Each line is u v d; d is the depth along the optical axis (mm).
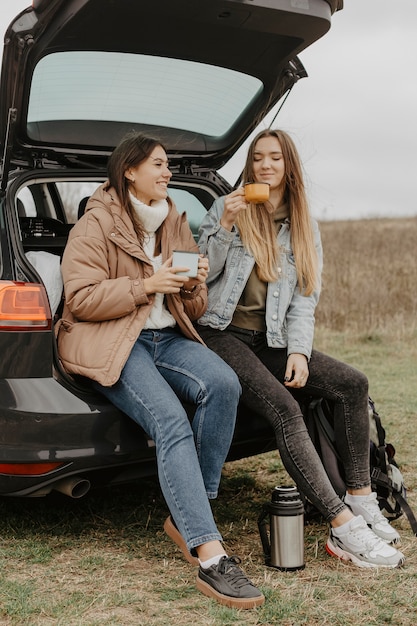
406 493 3518
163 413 2639
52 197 4094
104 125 3574
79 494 2791
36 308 2779
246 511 3439
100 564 2768
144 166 2922
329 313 9391
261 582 2617
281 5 2869
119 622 2309
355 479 3029
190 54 3254
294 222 3205
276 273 3129
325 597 2506
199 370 2783
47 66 3104
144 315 2828
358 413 3027
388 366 7090
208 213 3264
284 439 2859
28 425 2713
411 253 14945
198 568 2723
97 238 2875
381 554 2758
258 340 3205
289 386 3018
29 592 2496
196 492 2557
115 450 2785
